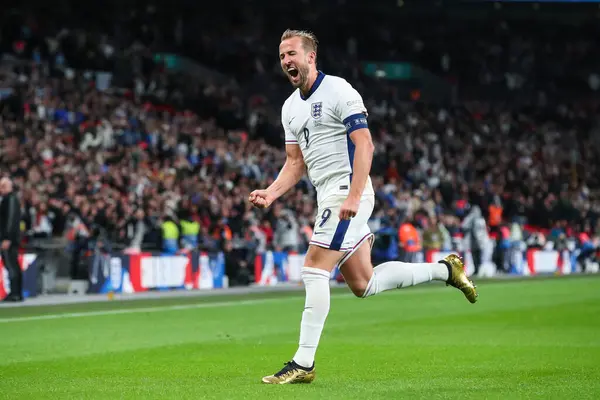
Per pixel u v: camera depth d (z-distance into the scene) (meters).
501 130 63.69
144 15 58.94
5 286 22.72
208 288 29.36
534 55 70.62
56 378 9.73
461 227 40.75
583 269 47.25
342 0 65.81
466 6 66.94
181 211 29.31
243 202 33.47
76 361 11.52
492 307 21.30
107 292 26.12
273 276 32.50
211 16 61.59
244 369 10.56
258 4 63.81
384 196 39.94
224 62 59.69
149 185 32.66
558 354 12.06
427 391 8.25
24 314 18.80
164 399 7.78
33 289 24.34
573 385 8.80
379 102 61.12
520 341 13.88
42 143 34.00
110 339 14.28
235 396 7.90
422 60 68.81
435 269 9.50
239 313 19.53
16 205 22.25
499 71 70.00
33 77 43.06
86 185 31.25
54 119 38.25
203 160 39.09
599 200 56.25
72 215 26.81
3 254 22.30
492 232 43.84
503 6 67.44
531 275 41.12
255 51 61.34
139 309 20.33
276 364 11.09
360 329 16.02
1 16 51.25
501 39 70.19
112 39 55.22
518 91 69.88
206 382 9.09
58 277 29.77
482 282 33.62
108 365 11.08
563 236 46.12
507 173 54.97
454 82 69.00
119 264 26.59
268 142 50.66
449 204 46.50
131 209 29.08
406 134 56.06
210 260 29.67
